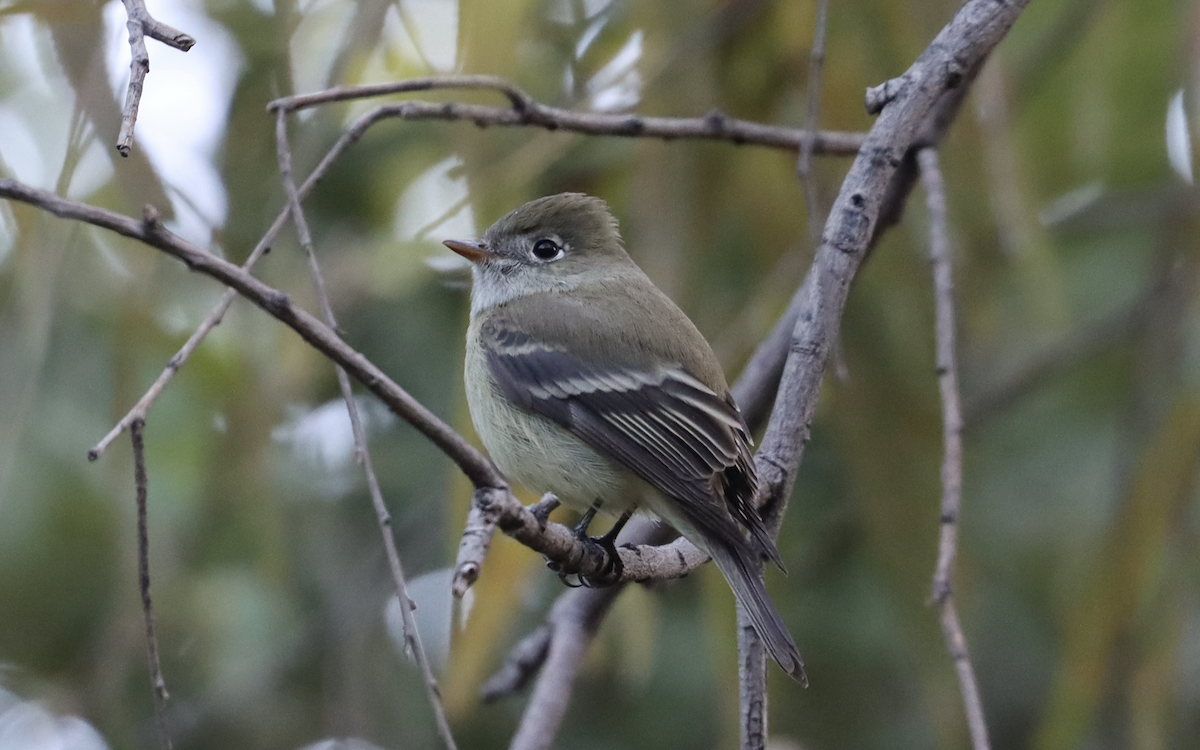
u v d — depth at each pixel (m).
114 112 7.79
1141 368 10.39
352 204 11.44
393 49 9.61
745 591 6.92
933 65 7.17
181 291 9.95
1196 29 9.46
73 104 7.77
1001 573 12.37
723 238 10.75
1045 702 12.16
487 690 8.88
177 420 10.93
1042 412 12.67
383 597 11.33
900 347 9.32
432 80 7.53
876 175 7.01
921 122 7.19
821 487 12.06
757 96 9.96
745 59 9.89
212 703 11.21
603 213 9.88
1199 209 10.22
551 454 8.59
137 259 9.09
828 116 9.74
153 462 10.79
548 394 8.60
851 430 9.30
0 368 8.30
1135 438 10.30
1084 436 12.38
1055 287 9.52
